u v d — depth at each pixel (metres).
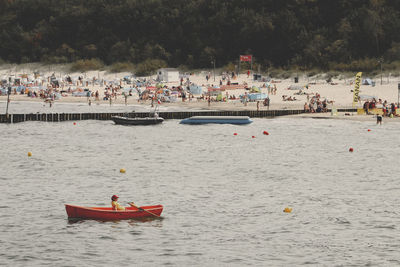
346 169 171.50
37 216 118.62
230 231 109.25
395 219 116.38
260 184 150.12
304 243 102.44
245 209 124.50
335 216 118.75
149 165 179.38
